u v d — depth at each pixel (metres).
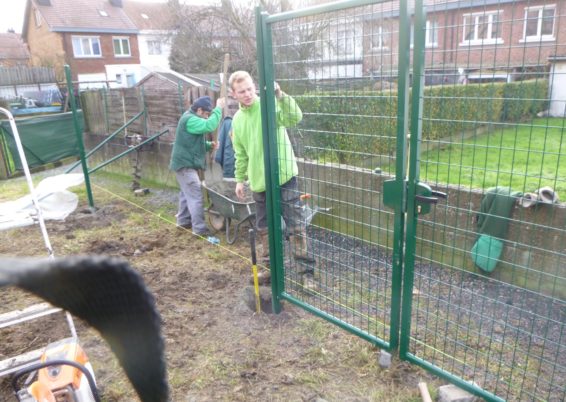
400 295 2.95
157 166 8.67
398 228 2.83
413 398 2.74
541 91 3.65
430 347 3.03
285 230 3.87
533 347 3.19
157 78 8.68
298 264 4.12
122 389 2.95
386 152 4.38
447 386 2.75
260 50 3.31
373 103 3.46
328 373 3.02
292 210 3.89
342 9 2.77
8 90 22.33
